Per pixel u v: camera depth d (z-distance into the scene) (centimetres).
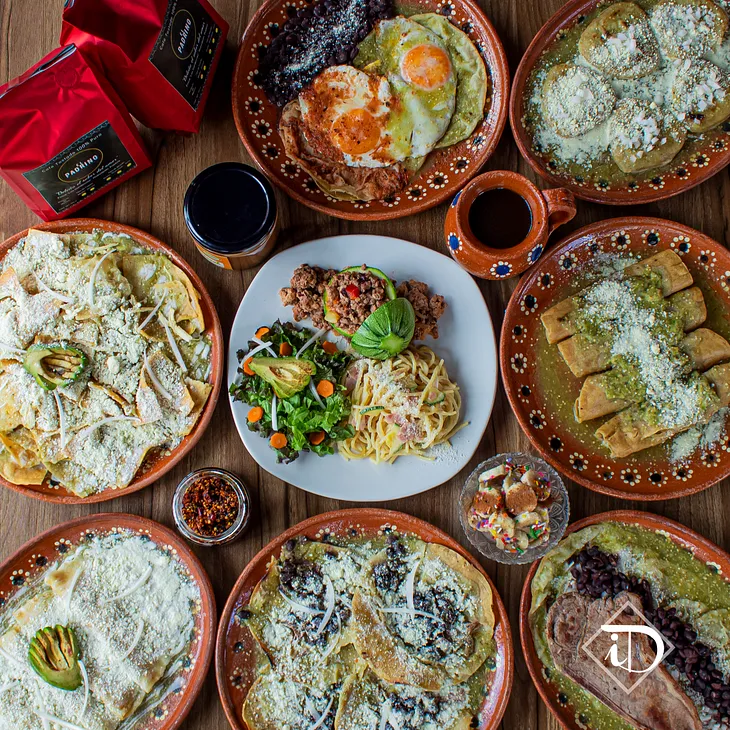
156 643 86
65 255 88
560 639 85
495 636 87
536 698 88
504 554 86
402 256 90
